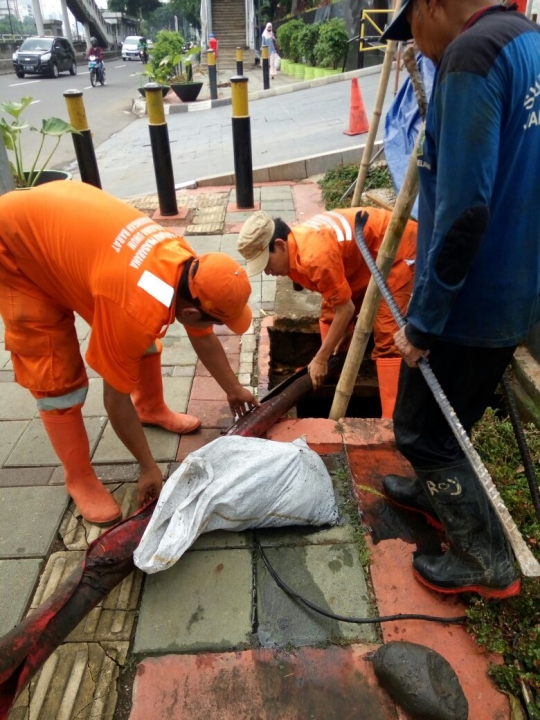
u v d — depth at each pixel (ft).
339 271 8.54
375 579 6.57
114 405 6.36
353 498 7.64
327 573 6.66
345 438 8.64
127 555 6.15
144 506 6.70
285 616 6.19
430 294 4.67
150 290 5.72
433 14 4.64
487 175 4.21
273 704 5.43
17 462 8.50
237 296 5.95
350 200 18.39
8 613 6.31
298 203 19.40
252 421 8.34
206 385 10.34
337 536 7.13
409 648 5.49
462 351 5.36
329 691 5.52
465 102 4.14
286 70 65.36
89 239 5.92
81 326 12.56
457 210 4.29
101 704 5.46
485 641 5.76
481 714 5.30
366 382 12.39
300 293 12.89
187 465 6.60
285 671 5.69
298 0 80.64
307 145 25.59
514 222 4.72
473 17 4.46
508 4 4.80
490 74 4.10
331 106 34.12
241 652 5.86
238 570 6.71
